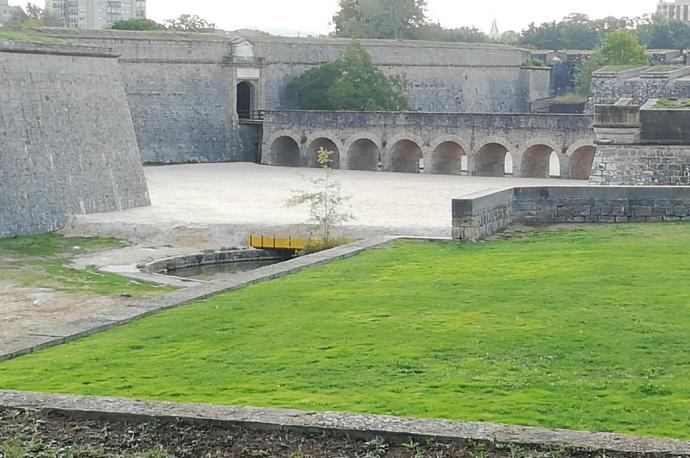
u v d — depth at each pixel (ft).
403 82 408.05
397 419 58.90
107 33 334.03
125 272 159.53
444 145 333.62
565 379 68.13
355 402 64.18
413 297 92.73
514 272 102.47
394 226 184.03
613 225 130.21
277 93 379.14
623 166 152.35
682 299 87.92
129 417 60.44
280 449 56.59
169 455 56.29
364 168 348.59
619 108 151.74
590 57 501.56
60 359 77.25
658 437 56.70
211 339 81.25
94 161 214.28
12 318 125.90
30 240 188.24
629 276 97.66
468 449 55.62
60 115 207.31
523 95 472.03
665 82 366.02
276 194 249.55
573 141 307.78
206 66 354.74
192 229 192.34
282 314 88.38
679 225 128.57
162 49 342.64
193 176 299.58
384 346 76.84
